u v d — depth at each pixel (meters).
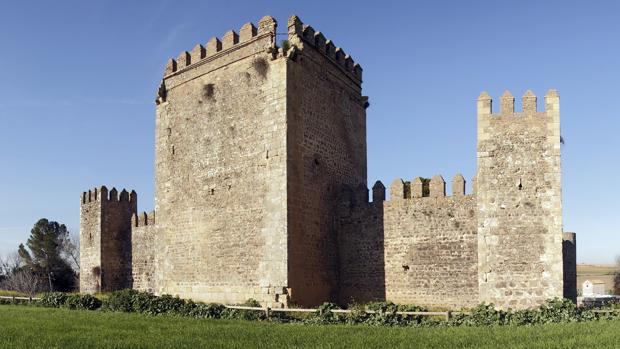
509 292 27.17
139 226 53.34
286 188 31.53
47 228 87.31
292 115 32.59
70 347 18.39
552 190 27.27
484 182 28.28
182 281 36.12
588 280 88.88
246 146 33.75
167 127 38.97
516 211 27.61
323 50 36.22
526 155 27.88
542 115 27.97
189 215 36.34
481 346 17.36
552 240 26.89
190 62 38.00
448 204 33.28
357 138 39.69
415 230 34.03
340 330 21.59
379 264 34.94
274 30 33.31
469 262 32.16
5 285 74.94
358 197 36.22
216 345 18.38
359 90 40.66
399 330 21.48
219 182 34.88
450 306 32.31
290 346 17.95
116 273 55.66
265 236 32.03
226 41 35.75
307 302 32.34
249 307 27.73
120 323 24.70
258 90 33.62
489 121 28.64
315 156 34.44
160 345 18.50
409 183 35.25
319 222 34.31
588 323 21.95
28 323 25.08
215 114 35.81
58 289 83.31
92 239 56.09
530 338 18.52
